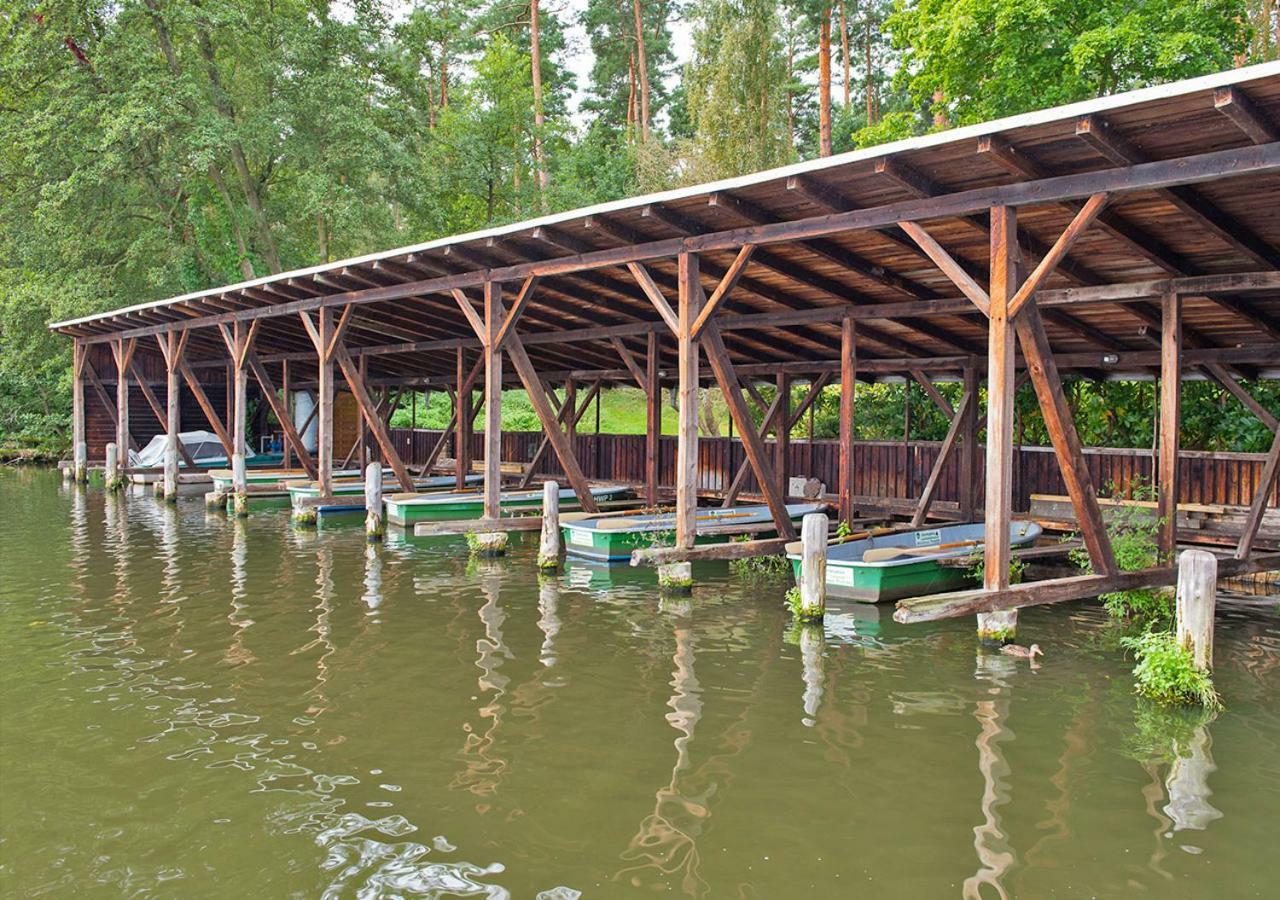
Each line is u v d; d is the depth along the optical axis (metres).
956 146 6.70
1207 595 6.30
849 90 30.42
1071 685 6.69
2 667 7.19
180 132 25.50
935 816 4.57
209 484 22.36
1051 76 15.77
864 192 7.97
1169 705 6.22
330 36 26.05
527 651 7.62
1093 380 13.70
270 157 28.44
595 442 20.47
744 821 4.52
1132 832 4.39
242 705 6.29
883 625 8.55
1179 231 8.22
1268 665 7.22
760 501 16.36
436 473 22.91
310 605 9.38
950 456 14.52
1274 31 21.42
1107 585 8.04
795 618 8.74
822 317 12.20
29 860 4.21
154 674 7.00
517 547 13.53
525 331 17.12
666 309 10.00
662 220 9.13
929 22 17.02
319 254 31.34
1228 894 3.84
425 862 4.15
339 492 17.16
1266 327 10.33
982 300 7.26
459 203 34.62
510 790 4.89
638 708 6.18
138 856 4.24
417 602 9.55
